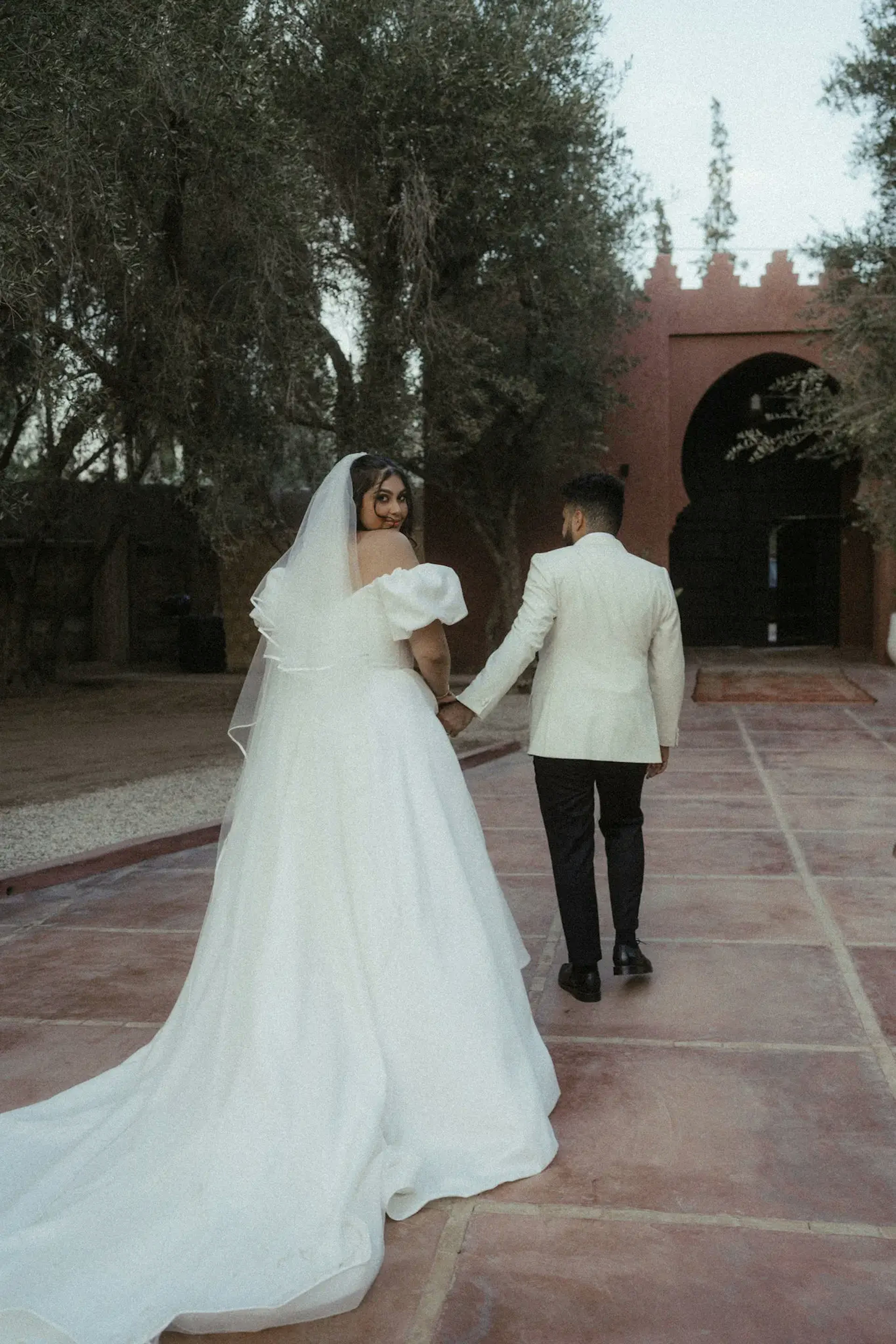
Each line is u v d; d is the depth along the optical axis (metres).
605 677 3.49
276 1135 2.24
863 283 11.06
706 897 4.94
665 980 3.82
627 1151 2.57
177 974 3.96
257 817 2.60
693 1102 2.84
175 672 20.25
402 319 11.51
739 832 6.34
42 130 6.13
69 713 14.36
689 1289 2.02
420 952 2.47
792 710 13.19
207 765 9.66
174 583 22.62
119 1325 1.85
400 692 2.71
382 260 11.45
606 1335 1.89
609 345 16.59
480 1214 2.29
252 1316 1.90
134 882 5.45
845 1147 2.57
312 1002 2.42
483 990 2.52
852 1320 1.92
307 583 2.65
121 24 6.34
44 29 5.99
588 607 3.46
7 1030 3.43
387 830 2.52
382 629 2.68
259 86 7.71
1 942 4.45
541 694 3.57
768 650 23.38
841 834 6.24
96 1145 2.42
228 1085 2.33
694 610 24.42
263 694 2.77
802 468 23.88
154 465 16.84
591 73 11.68
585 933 3.60
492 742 10.55
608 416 18.50
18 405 13.05
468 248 12.27
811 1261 2.10
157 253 9.16
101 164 7.07
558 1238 2.20
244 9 7.55
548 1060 2.83
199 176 8.47
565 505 3.67
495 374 13.77
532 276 12.90
